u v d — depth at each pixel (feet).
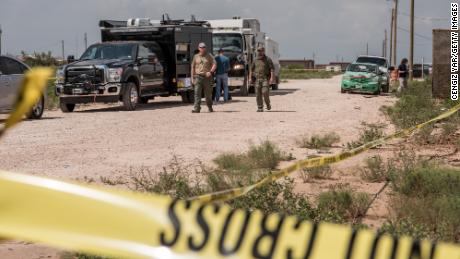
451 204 34.06
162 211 9.46
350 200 37.06
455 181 40.91
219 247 9.28
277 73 209.97
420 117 89.10
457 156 60.54
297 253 9.30
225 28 166.91
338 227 9.62
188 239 9.27
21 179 9.07
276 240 9.43
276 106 129.08
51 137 76.59
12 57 96.68
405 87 179.73
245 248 9.32
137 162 57.82
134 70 118.32
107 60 117.50
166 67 130.82
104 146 68.44
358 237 9.46
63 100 115.14
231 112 113.19
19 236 8.55
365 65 183.01
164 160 58.90
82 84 113.80
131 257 8.85
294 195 38.34
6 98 94.12
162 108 124.36
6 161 58.44
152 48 127.03
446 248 9.24
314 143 68.23
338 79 401.49
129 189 44.73
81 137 76.54
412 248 9.34
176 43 131.03
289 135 78.43
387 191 43.55
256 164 54.85
